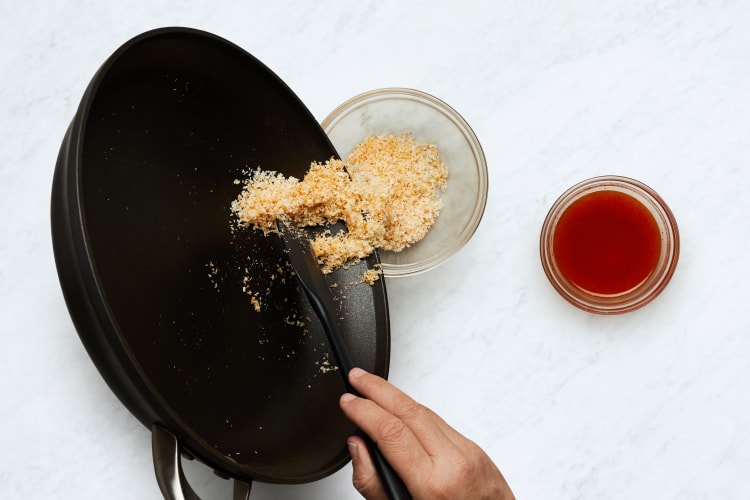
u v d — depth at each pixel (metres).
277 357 0.78
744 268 0.90
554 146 0.91
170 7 0.90
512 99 0.91
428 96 0.86
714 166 0.91
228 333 0.76
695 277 0.90
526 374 0.90
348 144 0.88
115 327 0.67
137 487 0.87
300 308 0.80
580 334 0.90
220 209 0.78
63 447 0.87
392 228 0.85
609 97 0.91
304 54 0.91
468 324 0.90
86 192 0.70
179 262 0.75
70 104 0.89
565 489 0.89
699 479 0.89
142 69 0.73
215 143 0.78
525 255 0.91
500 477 0.77
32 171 0.88
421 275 0.90
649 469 0.89
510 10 0.91
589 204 0.88
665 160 0.91
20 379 0.87
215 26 0.90
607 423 0.90
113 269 0.70
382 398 0.72
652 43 0.91
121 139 0.73
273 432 0.77
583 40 0.91
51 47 0.90
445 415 0.90
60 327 0.87
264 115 0.79
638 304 0.87
